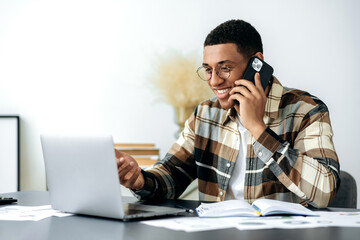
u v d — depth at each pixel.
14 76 3.16
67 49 3.18
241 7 3.19
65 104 3.18
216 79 1.61
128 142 3.19
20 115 3.16
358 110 3.22
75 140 1.21
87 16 3.18
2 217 1.24
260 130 1.43
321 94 3.22
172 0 3.19
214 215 1.19
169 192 1.66
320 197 1.35
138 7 3.18
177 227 1.06
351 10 3.20
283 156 1.39
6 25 3.16
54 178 1.31
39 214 1.28
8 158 3.08
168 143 3.20
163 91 3.19
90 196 1.21
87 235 1.01
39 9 3.17
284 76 3.21
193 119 1.83
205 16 3.19
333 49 3.21
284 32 3.20
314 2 3.20
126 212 1.20
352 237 0.95
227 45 1.59
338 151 3.23
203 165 1.77
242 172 1.71
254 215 1.19
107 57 3.18
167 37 3.19
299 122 1.62
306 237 0.95
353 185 1.72
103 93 3.19
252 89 1.49
